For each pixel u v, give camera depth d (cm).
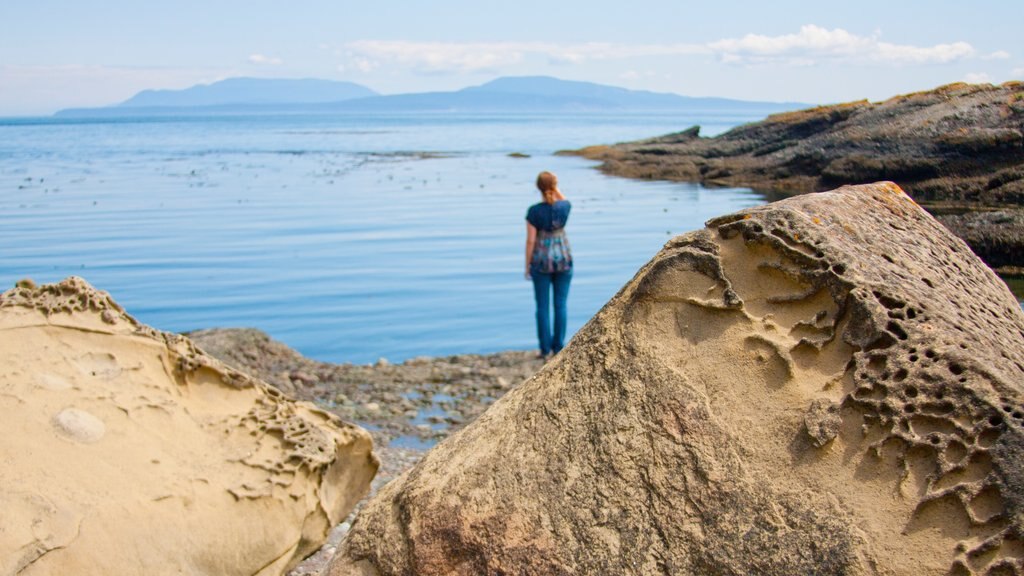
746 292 346
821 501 303
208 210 2319
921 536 286
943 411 297
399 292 1384
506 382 983
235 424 511
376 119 18438
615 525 324
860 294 324
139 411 486
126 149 5819
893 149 1812
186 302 1334
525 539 331
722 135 3328
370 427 853
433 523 345
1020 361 332
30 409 452
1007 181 1567
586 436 343
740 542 306
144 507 439
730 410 329
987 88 1805
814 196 376
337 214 2223
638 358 350
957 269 387
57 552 401
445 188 2881
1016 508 274
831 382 319
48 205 2438
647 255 1603
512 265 1560
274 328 1212
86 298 518
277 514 480
